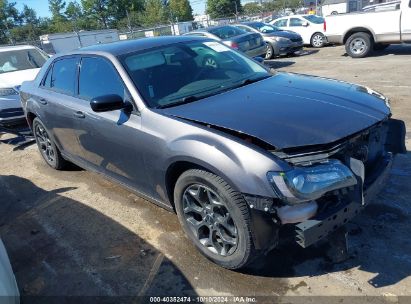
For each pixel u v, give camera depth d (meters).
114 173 4.03
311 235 2.50
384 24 11.42
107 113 3.69
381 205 3.66
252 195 2.55
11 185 5.36
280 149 2.54
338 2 38.47
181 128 3.01
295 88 3.43
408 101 6.64
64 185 5.11
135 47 3.94
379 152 3.19
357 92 3.34
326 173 2.51
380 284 2.76
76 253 3.58
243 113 2.96
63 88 4.58
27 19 67.25
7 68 8.39
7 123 7.01
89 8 69.56
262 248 2.69
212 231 3.01
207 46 4.23
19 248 3.79
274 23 17.84
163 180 3.26
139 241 3.62
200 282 3.00
